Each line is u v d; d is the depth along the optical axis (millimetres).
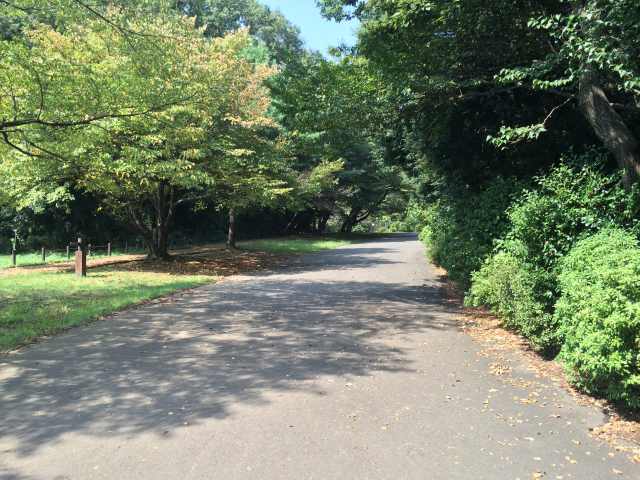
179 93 12211
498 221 8664
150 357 6590
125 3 10875
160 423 4453
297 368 6090
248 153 18422
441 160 12234
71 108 10672
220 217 34000
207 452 3893
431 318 9086
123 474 3566
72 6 10195
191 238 32875
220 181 19266
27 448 3990
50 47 11148
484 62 9898
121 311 9883
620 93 7793
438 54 9898
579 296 4809
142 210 23266
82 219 26438
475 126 10742
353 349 6965
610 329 4227
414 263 20094
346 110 10891
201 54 15781
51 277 15117
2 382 5605
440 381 5582
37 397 5125
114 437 4176
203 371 5973
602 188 6461
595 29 6109
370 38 10156
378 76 10508
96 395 5180
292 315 9438
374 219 73625
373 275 16031
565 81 6715
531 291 6297
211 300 11242
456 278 10836
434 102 10125
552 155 9633
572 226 6398
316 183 28422
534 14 8867
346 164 39281
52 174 16312
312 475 3535
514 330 7719
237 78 17922
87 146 12875
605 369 4332
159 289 12484
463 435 4191
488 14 9062
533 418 4547
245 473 3566
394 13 10094
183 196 23828
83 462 3748
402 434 4203
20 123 9945
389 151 18578
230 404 4902
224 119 18328
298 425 4395
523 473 3564
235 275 16609
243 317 9258
